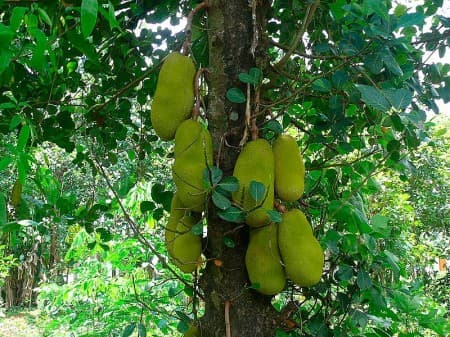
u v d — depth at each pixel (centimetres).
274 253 176
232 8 189
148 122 321
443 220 788
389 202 493
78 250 487
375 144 250
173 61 187
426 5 241
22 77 246
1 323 1162
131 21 285
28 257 1196
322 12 261
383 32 165
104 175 254
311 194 259
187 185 173
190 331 191
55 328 537
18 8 119
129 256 479
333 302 229
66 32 175
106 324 463
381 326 240
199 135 177
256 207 164
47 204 269
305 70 281
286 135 189
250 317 178
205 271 186
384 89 175
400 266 274
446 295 656
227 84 187
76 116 350
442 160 730
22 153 149
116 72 294
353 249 225
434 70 227
